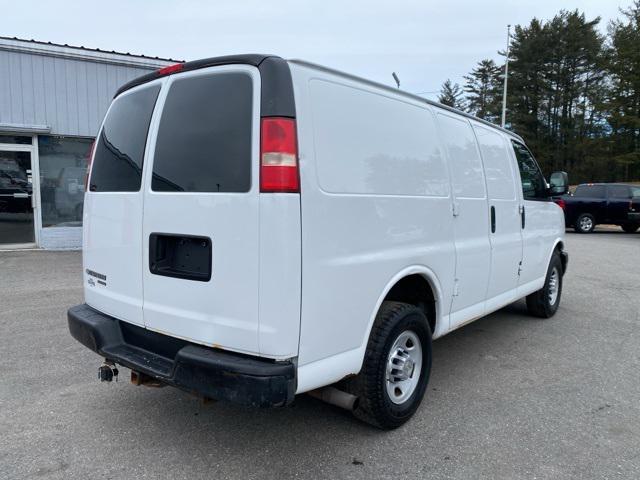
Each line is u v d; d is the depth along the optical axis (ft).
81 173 37.09
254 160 8.14
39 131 34.71
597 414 12.00
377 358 10.03
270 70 8.25
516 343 17.40
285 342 8.14
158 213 9.45
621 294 25.75
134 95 10.65
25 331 17.54
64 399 12.32
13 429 10.82
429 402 12.53
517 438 10.78
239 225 8.25
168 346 9.70
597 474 9.47
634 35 154.61
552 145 179.52
